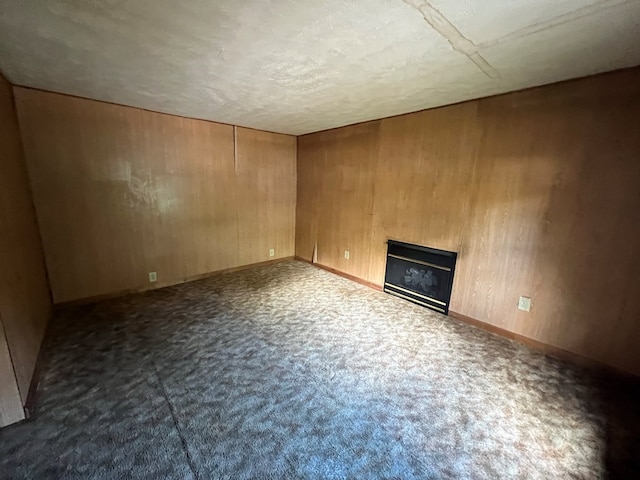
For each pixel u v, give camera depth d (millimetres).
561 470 1424
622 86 1958
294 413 1734
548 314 2428
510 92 2455
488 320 2805
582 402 1883
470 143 2756
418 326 2859
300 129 4336
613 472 1417
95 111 2967
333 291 3758
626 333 2082
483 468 1425
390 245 3619
